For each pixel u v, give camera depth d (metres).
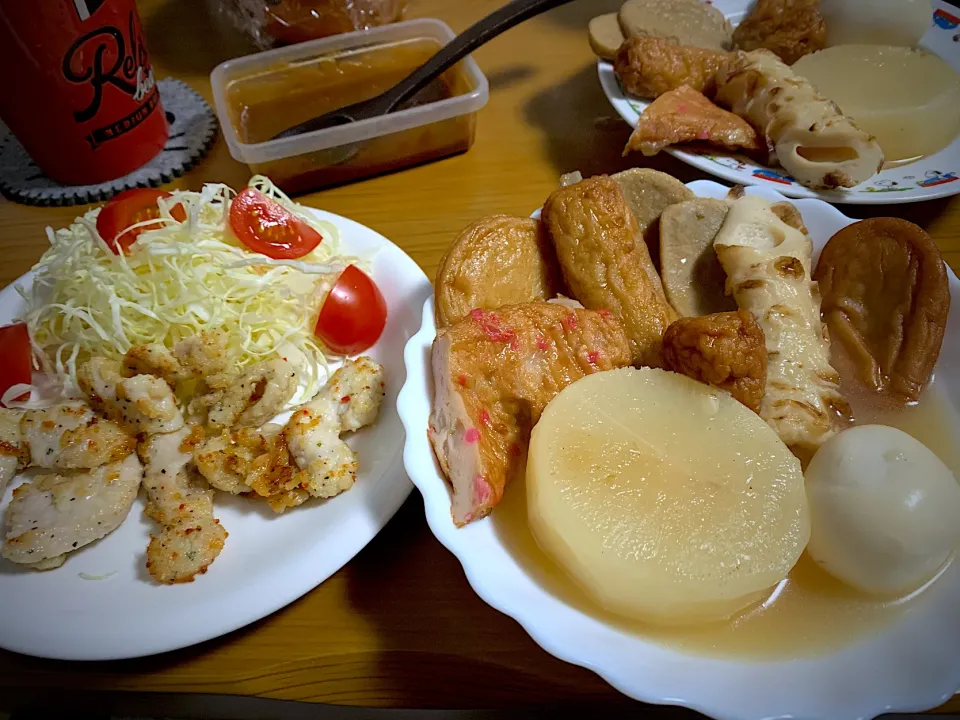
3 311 0.31
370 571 0.23
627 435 0.21
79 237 0.31
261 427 0.28
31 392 0.29
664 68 0.36
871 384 0.24
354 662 0.21
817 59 0.37
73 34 0.32
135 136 0.37
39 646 0.21
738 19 0.43
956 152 0.33
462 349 0.21
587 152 0.38
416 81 0.37
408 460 0.21
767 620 0.19
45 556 0.23
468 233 0.25
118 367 0.29
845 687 0.17
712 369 0.21
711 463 0.20
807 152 0.34
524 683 0.21
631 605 0.18
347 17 0.43
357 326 0.30
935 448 0.22
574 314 0.23
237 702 0.21
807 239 0.25
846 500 0.19
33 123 0.34
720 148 0.35
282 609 0.22
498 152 0.39
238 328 0.30
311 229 0.33
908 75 0.35
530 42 0.46
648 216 0.28
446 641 0.22
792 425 0.22
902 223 0.24
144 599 0.22
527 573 0.20
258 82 0.40
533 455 0.20
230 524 0.25
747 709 0.16
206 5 0.50
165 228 0.31
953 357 0.23
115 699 0.21
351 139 0.35
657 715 0.20
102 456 0.26
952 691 0.17
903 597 0.20
